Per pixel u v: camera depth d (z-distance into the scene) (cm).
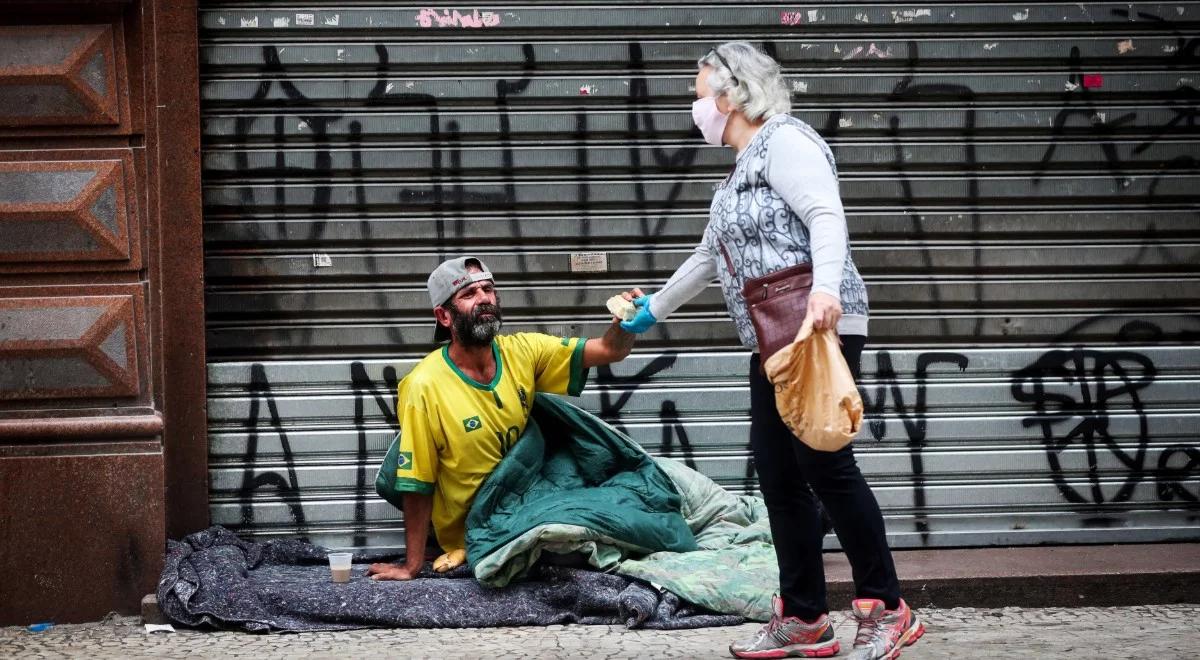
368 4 484
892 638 335
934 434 498
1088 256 502
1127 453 502
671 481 463
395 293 488
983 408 500
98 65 446
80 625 439
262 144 483
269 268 483
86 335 446
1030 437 500
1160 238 505
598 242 495
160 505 449
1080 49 501
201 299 475
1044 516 501
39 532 445
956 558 474
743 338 348
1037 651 370
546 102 492
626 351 454
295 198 484
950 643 383
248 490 483
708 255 376
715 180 496
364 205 486
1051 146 501
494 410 444
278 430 485
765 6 494
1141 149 504
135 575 448
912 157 498
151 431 449
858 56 496
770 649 357
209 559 443
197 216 473
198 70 474
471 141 490
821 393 312
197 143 472
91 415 450
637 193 495
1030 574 445
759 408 348
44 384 448
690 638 393
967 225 500
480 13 487
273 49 481
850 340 336
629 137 494
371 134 486
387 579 439
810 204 323
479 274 442
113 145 450
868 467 496
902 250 498
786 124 335
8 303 444
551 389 461
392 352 489
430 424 439
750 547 441
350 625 416
